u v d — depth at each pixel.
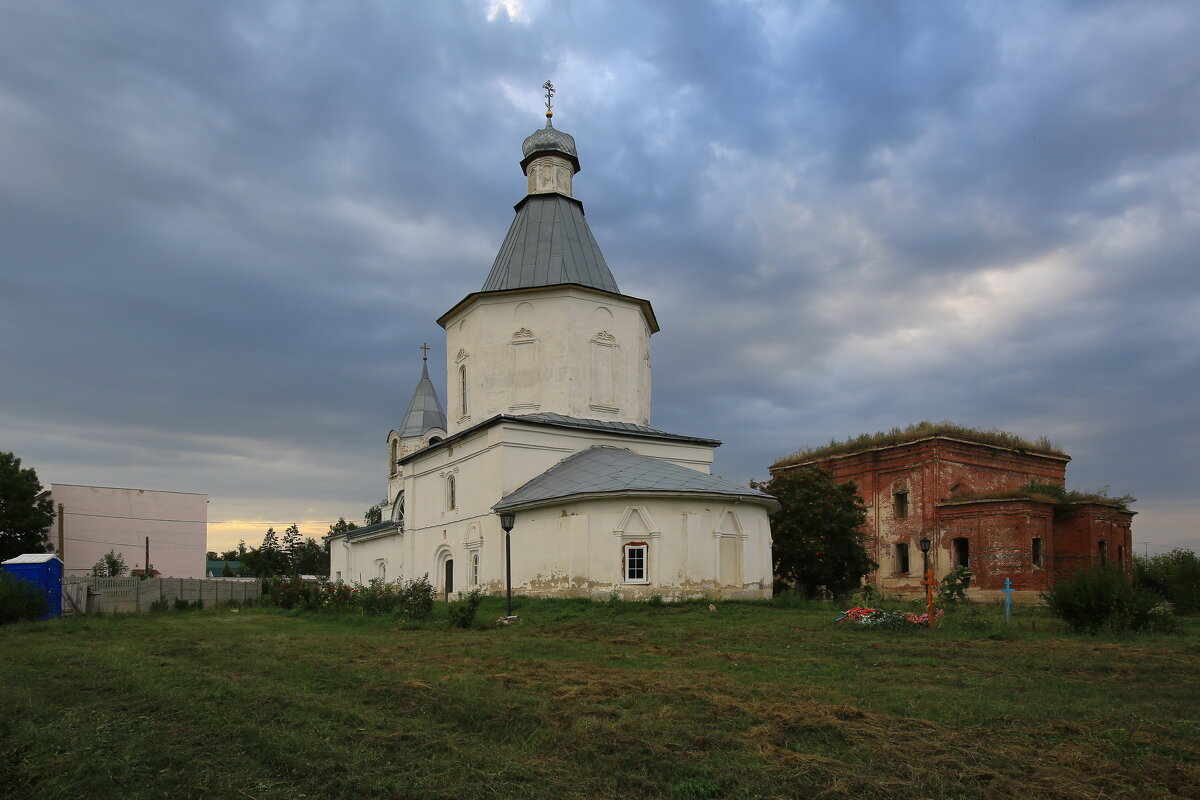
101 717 8.12
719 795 5.83
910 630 16.52
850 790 5.83
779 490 30.19
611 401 32.12
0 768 6.45
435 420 52.03
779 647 13.87
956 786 5.89
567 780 6.12
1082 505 35.03
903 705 8.46
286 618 23.77
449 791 5.78
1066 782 6.05
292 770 6.28
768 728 7.34
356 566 44.59
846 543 29.64
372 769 6.27
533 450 28.97
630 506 24.16
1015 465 39.38
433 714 8.08
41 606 23.14
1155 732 7.55
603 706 8.24
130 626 20.81
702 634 15.91
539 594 25.48
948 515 35.69
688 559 23.86
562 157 36.00
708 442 32.62
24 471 52.91
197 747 6.93
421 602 20.92
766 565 25.73
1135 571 33.09
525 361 31.72
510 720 7.64
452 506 32.00
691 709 8.17
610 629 17.14
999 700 8.89
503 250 35.12
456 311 33.84
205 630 19.05
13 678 10.91
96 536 60.91
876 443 39.19
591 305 32.22
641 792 5.90
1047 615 22.11
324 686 9.77
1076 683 10.10
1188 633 17.47
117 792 5.89
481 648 13.78
